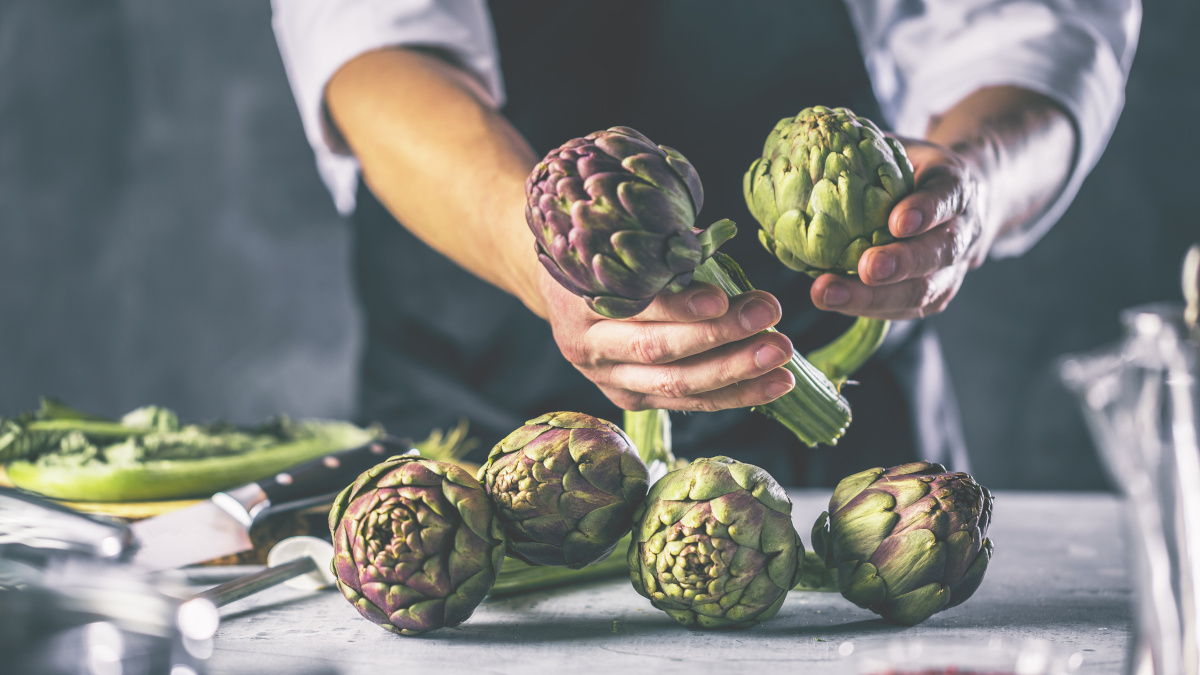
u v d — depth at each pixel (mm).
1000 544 1113
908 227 751
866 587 734
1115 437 1478
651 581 714
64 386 4598
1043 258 4344
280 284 4594
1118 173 4309
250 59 4508
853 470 1509
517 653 705
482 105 1125
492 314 1521
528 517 722
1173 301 4289
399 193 1112
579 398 1511
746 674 652
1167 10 4238
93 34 4508
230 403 4574
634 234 622
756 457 1494
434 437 1306
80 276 4594
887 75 1629
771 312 675
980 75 1316
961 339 4402
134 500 1136
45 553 758
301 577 895
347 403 4535
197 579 973
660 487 718
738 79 1471
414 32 1271
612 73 1493
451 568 709
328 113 1359
